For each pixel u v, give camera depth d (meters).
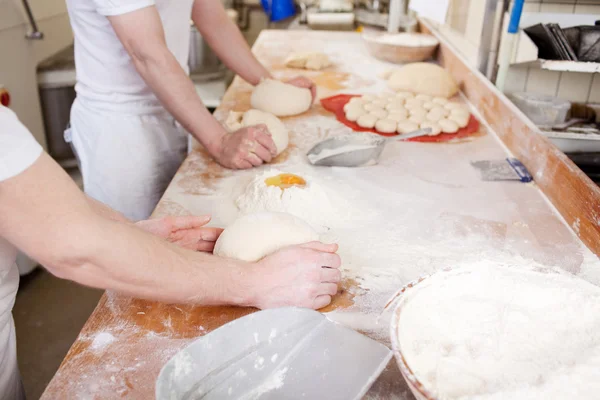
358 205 1.12
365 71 2.15
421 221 1.06
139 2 1.19
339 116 1.66
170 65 1.27
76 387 0.67
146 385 0.68
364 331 0.77
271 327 0.70
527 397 0.55
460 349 0.62
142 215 1.71
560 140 1.35
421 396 0.54
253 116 1.46
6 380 0.88
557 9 1.57
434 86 1.82
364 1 3.82
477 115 1.67
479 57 1.75
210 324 0.78
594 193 0.95
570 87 1.58
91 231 0.62
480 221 1.06
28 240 0.60
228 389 0.63
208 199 1.16
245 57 1.86
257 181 1.13
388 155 1.38
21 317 2.12
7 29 2.12
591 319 0.66
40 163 0.59
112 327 0.77
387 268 0.91
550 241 0.99
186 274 0.72
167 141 1.68
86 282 0.66
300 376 0.64
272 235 0.88
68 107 2.73
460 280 0.72
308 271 0.80
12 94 2.19
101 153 1.62
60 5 3.00
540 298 0.69
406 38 2.32
